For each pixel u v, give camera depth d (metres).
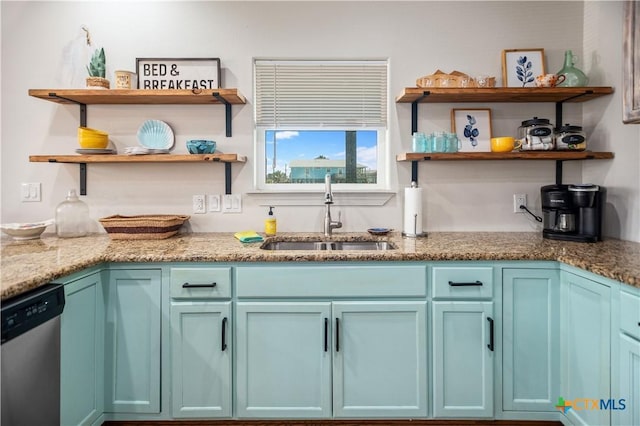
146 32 2.36
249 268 1.77
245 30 2.37
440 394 1.78
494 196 2.40
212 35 2.37
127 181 2.39
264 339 1.78
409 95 2.16
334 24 2.37
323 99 2.43
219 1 2.37
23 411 1.23
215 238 2.22
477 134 2.37
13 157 2.37
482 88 2.11
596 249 1.80
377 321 1.77
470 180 2.39
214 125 2.38
